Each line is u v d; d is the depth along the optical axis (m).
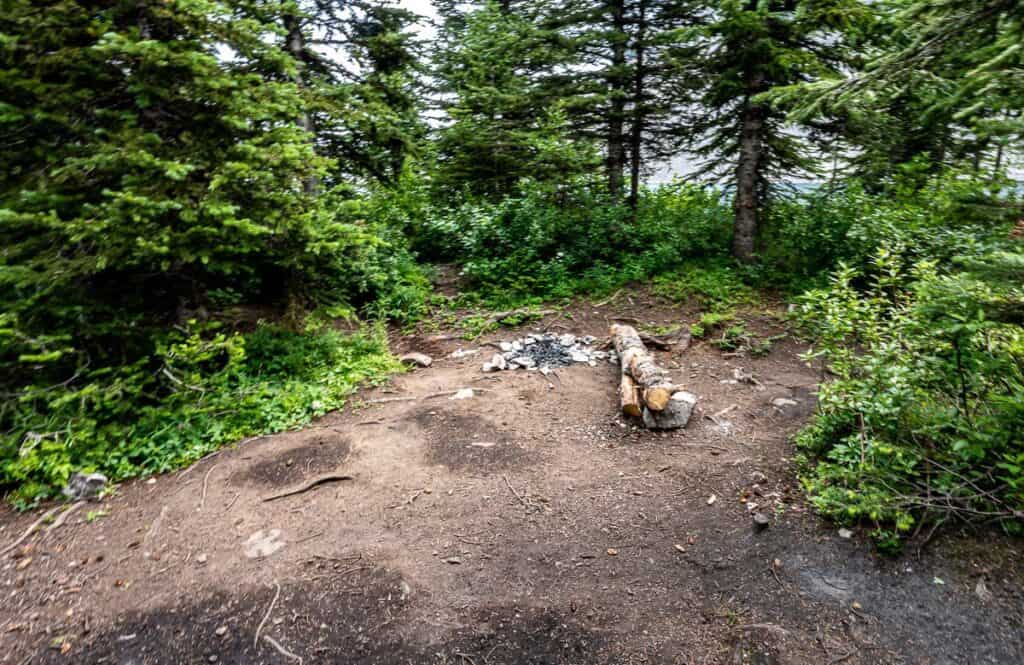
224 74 5.83
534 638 3.19
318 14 9.47
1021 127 3.41
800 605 3.33
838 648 3.01
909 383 4.03
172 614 3.40
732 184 12.78
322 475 5.03
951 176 7.80
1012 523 3.60
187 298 6.79
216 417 5.94
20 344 4.87
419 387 7.23
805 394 6.53
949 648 2.95
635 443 5.59
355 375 7.28
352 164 10.06
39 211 5.11
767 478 4.71
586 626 3.27
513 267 11.11
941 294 3.63
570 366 7.86
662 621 3.29
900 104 8.98
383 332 8.95
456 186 12.97
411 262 11.37
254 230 5.60
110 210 4.85
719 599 3.44
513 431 5.94
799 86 5.14
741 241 10.95
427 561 3.90
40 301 5.25
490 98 12.16
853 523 3.97
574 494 4.72
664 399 5.66
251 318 8.10
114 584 3.67
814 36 9.64
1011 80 3.54
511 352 8.42
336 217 8.35
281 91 6.24
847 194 10.52
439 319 9.80
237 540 4.14
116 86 5.53
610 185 13.38
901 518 3.70
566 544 4.07
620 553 3.94
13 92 5.00
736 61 9.95
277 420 6.07
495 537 4.17
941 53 4.02
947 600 3.25
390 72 10.17
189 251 5.52
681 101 12.28
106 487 4.77
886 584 3.43
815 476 4.55
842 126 9.93
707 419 6.00
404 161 11.30
